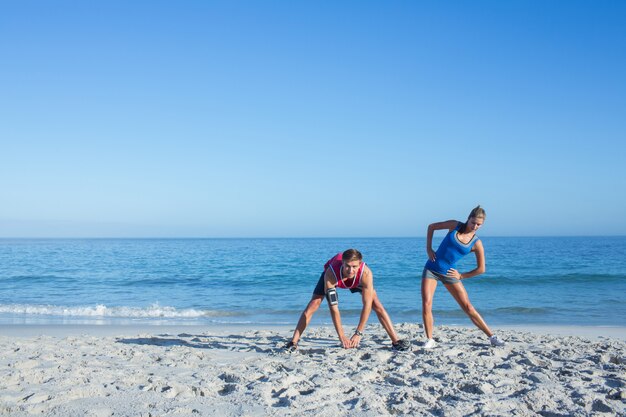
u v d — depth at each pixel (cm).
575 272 2630
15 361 536
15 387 431
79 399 399
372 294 612
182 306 1510
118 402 391
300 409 377
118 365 541
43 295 1822
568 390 430
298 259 3844
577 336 838
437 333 777
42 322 1167
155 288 2050
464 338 724
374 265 3159
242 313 1316
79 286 2127
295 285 2142
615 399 409
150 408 378
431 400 400
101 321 1193
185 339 765
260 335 807
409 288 1969
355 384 453
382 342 692
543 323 1127
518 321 1164
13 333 923
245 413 367
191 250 6031
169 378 475
